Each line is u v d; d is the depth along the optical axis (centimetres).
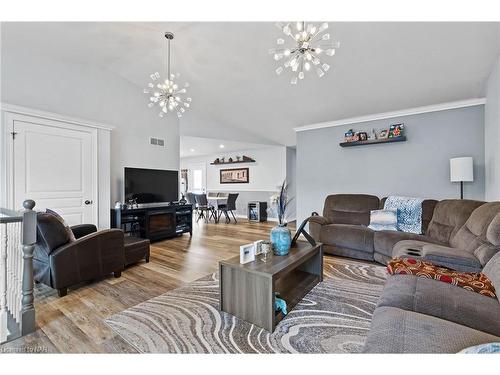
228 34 304
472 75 303
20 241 189
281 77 371
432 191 387
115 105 433
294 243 263
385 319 115
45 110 347
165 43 337
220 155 894
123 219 414
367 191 446
